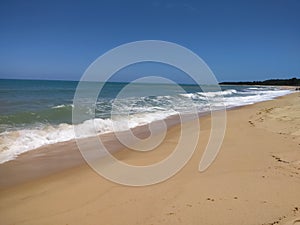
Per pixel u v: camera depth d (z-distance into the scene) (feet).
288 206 12.79
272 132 29.53
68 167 19.38
